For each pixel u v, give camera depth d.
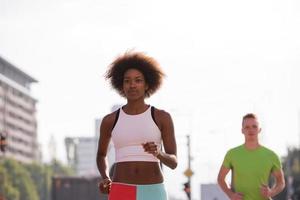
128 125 8.19
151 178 8.12
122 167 8.16
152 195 8.09
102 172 8.55
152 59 8.42
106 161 8.62
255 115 11.02
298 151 125.06
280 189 10.92
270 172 10.97
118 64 8.44
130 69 8.36
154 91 8.46
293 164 122.50
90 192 59.09
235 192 11.08
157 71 8.39
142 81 8.31
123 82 8.39
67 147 139.75
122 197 8.09
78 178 59.31
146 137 8.15
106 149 8.55
